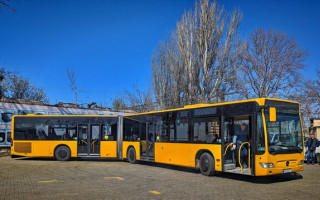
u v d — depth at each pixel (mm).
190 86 30906
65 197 7855
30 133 18734
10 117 22797
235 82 30578
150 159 15461
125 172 13164
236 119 11492
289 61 31484
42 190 8820
